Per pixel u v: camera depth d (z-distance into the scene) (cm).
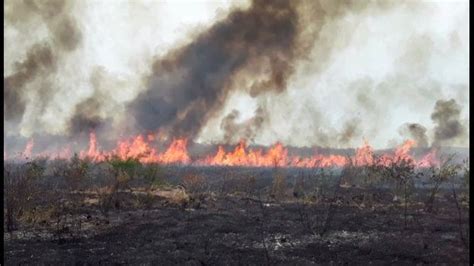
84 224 959
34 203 1095
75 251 764
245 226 945
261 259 716
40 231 902
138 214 1066
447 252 752
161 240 835
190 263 696
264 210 1119
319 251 762
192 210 1123
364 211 1103
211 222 980
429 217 1035
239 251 762
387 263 696
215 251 762
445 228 927
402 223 975
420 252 751
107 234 881
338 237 858
